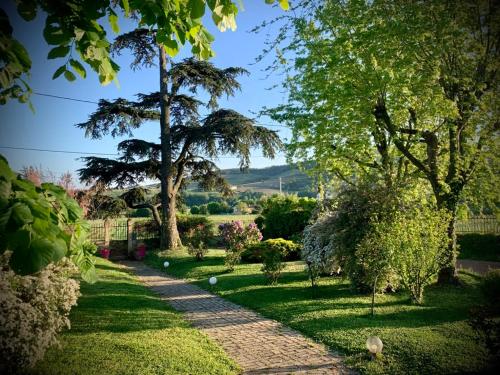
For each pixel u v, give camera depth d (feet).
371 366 17.53
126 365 17.62
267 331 24.22
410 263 29.07
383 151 40.57
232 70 72.02
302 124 38.96
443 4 31.58
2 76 7.23
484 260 54.03
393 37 33.14
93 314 26.89
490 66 32.30
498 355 17.06
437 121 38.47
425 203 34.19
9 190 5.30
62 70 9.71
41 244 5.17
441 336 20.89
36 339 14.93
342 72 36.47
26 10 8.50
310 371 17.63
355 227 31.14
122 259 73.97
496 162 35.12
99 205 70.18
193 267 54.85
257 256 56.18
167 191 74.69
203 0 8.48
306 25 39.34
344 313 26.94
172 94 73.92
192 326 25.94
